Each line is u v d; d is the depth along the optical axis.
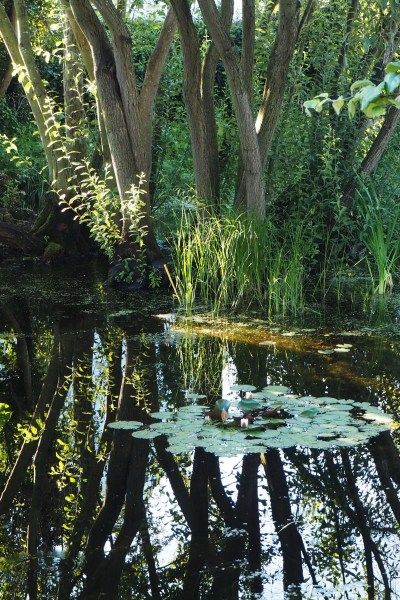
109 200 8.66
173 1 7.76
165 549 2.89
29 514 3.24
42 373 5.15
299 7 7.91
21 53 9.55
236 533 2.99
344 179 8.88
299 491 3.31
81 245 10.28
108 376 5.02
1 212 10.55
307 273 8.52
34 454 3.85
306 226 8.32
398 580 2.61
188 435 3.86
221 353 5.44
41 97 9.68
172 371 5.06
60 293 7.88
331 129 8.41
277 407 4.12
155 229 10.59
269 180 9.10
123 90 8.10
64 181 10.01
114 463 3.68
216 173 8.58
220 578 2.67
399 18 6.82
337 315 6.65
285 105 8.93
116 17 7.84
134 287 8.16
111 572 2.75
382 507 3.16
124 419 4.24
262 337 5.91
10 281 8.62
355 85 2.78
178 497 3.32
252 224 7.62
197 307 7.11
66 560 2.85
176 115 10.91
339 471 3.48
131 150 8.27
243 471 3.52
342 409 4.16
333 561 2.75
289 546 2.88
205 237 7.83
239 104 7.62
